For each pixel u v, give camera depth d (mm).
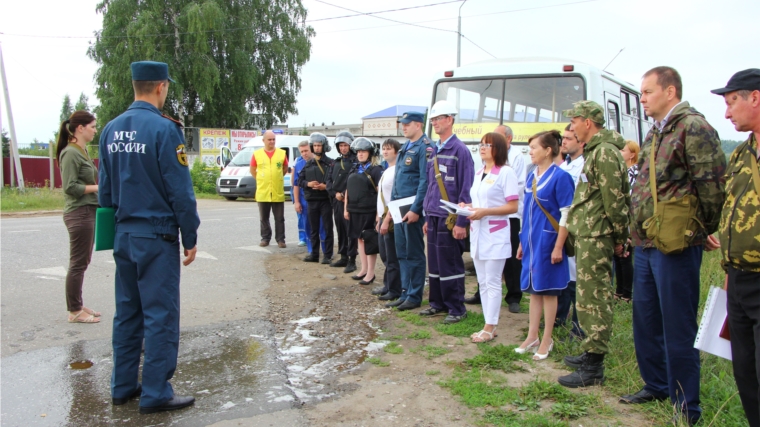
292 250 9492
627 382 3861
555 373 4125
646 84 3279
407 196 5742
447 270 5293
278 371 4172
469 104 8211
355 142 6977
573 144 4410
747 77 2629
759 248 2633
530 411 3492
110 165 3498
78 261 5156
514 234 5910
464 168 5152
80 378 4016
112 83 31562
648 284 3492
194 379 4020
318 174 8297
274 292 6613
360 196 6984
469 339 4906
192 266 7957
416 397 3715
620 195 3695
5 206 16234
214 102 34500
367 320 5508
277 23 36969
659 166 3221
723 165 3090
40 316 5422
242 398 3695
